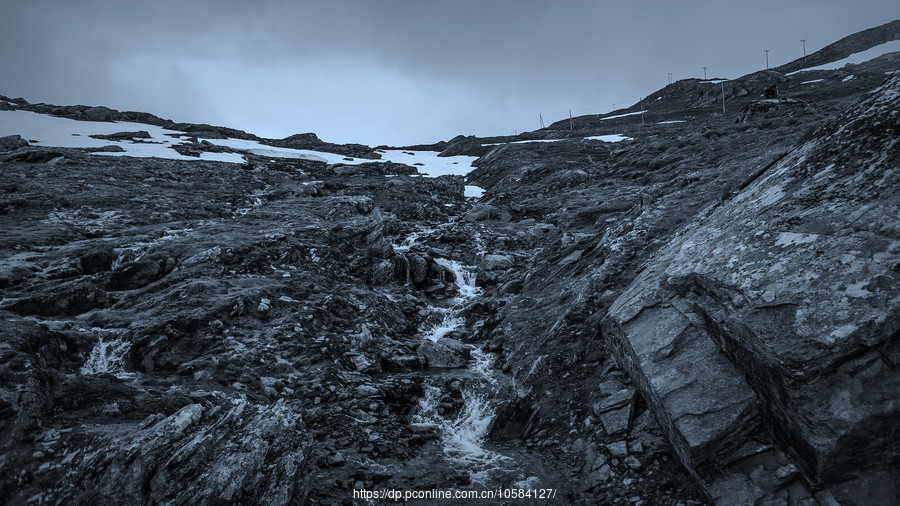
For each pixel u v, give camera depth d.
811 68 109.31
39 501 7.21
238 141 68.31
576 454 10.27
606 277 15.51
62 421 9.09
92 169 36.19
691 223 14.09
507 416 12.28
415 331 19.00
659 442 9.38
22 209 25.56
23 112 65.31
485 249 28.14
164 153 48.56
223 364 13.66
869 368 6.45
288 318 16.50
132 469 7.64
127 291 17.03
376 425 12.42
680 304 10.01
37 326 11.89
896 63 84.31
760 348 7.31
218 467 8.03
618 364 11.76
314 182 41.53
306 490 9.17
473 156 73.31
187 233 23.59
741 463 7.60
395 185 45.56
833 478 6.52
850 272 7.09
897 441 6.30
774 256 8.28
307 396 13.22
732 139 35.53
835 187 8.50
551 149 63.00
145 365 13.12
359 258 23.50
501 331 17.19
